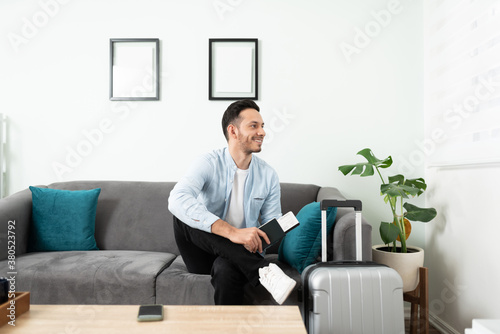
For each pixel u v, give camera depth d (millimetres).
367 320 1175
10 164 2291
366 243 1409
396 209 2227
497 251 1472
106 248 1992
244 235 1276
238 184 1584
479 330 753
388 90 2262
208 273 1508
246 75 2291
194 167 1499
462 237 1751
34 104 2301
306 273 1271
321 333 1163
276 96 2281
